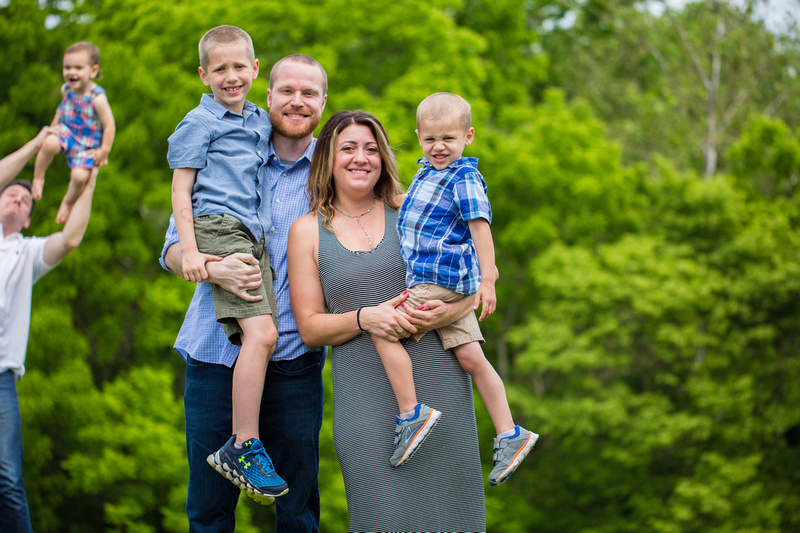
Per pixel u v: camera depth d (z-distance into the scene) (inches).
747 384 492.4
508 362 668.7
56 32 464.4
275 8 463.5
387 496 117.0
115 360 490.6
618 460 546.6
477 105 497.0
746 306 510.3
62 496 457.1
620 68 787.4
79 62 155.7
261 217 121.3
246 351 112.0
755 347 542.3
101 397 417.7
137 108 442.9
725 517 482.6
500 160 542.3
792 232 524.4
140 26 453.7
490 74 600.1
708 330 529.0
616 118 760.3
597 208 569.0
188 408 123.8
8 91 462.9
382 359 117.6
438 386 119.7
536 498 601.0
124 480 452.1
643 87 791.1
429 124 117.8
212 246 112.6
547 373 647.1
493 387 121.7
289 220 126.0
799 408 494.6
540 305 567.2
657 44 740.0
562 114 561.6
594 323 538.0
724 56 713.0
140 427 413.4
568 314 534.9
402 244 119.8
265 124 125.1
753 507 476.4
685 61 729.0
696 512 505.7
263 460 110.6
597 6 782.5
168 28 456.4
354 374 120.8
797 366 502.6
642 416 518.0
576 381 545.6
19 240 157.5
